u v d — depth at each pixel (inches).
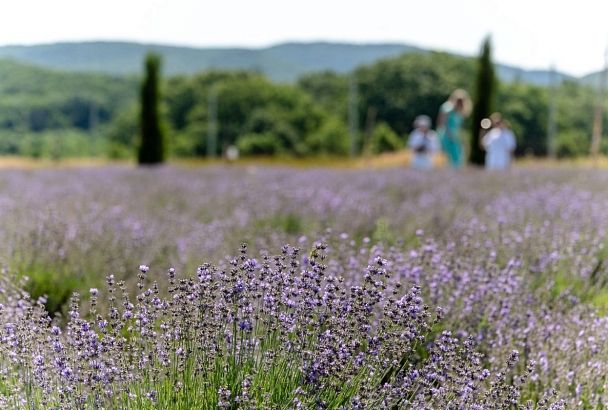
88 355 184.7
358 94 4712.1
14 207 500.7
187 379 188.4
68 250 353.1
